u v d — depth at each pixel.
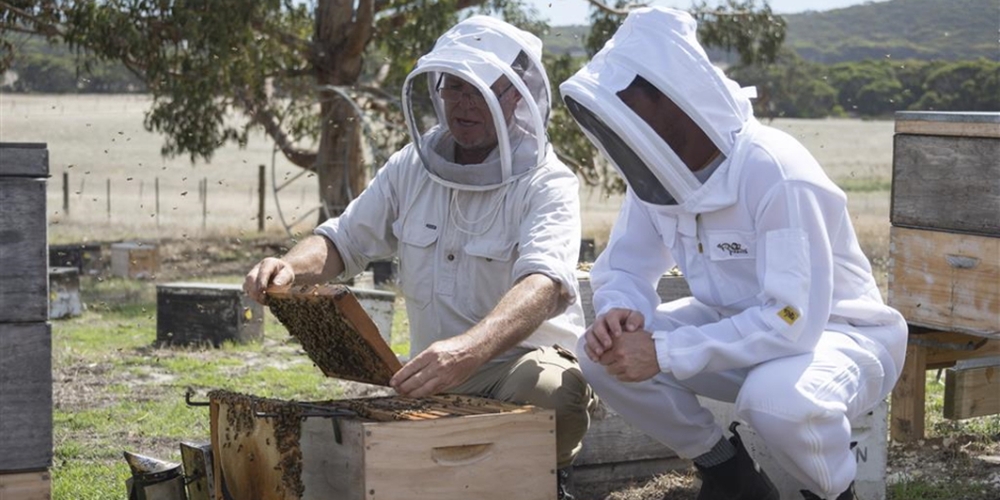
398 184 3.95
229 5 15.95
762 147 3.34
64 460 5.24
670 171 3.31
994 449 5.06
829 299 3.33
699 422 3.66
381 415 3.05
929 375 7.33
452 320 3.82
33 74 59.66
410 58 17.38
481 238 3.73
